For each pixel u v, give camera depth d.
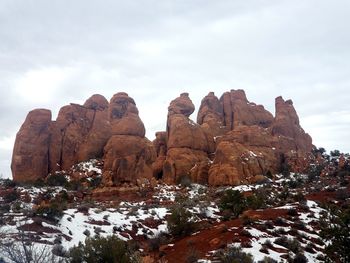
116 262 18.33
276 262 21.30
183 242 26.78
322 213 34.94
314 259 24.16
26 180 55.62
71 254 18.19
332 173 56.31
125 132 62.59
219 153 59.91
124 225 30.03
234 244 24.55
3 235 16.39
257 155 60.94
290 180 52.78
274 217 32.66
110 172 55.78
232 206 36.72
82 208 32.59
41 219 25.53
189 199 43.59
